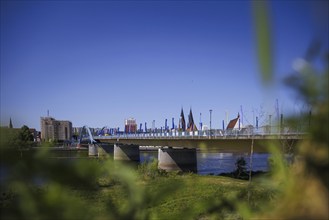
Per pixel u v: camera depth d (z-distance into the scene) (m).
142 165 32.19
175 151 70.75
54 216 1.08
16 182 1.07
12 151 1.12
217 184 26.30
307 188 1.45
